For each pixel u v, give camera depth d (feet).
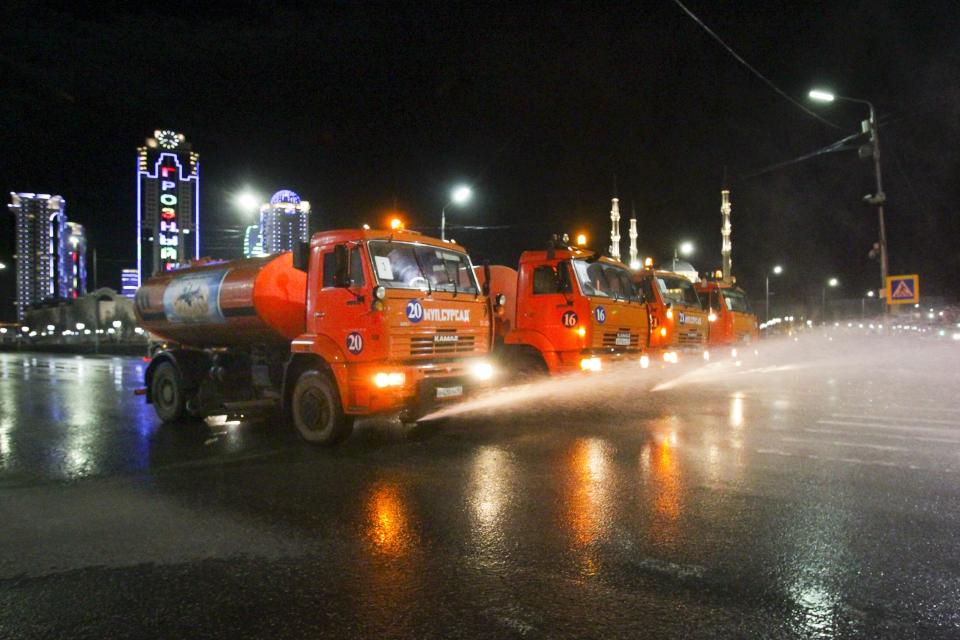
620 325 41.60
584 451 27.68
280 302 32.24
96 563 15.88
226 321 34.09
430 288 29.68
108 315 342.85
